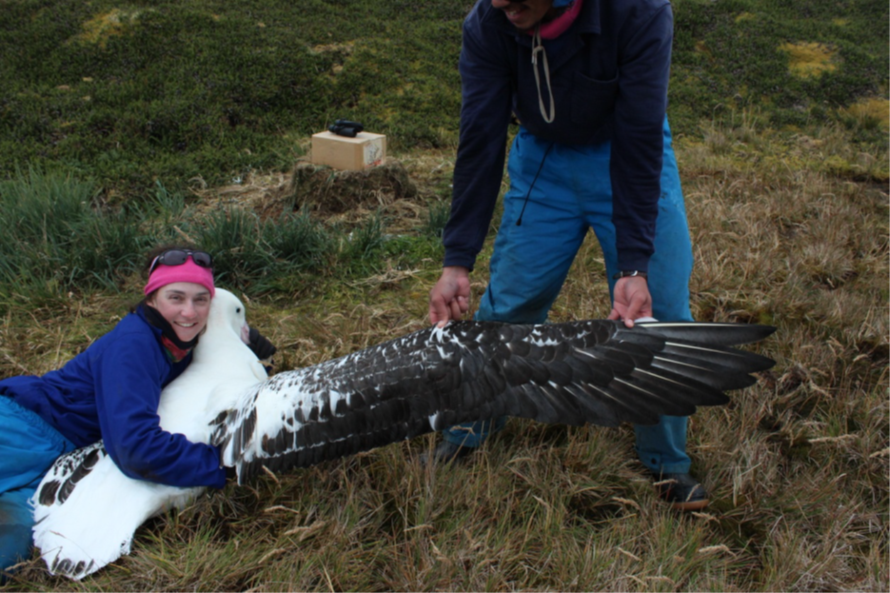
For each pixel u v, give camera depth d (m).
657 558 2.34
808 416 3.24
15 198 4.89
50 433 2.51
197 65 7.97
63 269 4.26
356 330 3.73
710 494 2.76
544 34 2.22
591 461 2.78
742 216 5.21
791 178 6.27
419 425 2.21
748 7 10.77
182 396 2.58
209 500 2.51
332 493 2.58
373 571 2.37
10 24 8.95
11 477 2.40
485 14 2.35
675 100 8.65
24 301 3.95
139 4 9.41
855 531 2.59
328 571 2.26
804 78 9.25
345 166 5.56
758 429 3.17
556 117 2.43
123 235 4.48
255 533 2.43
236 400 2.53
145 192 5.67
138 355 2.44
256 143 6.82
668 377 1.97
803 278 4.41
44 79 7.97
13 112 6.93
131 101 7.32
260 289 4.27
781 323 3.88
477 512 2.52
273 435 2.36
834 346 3.64
